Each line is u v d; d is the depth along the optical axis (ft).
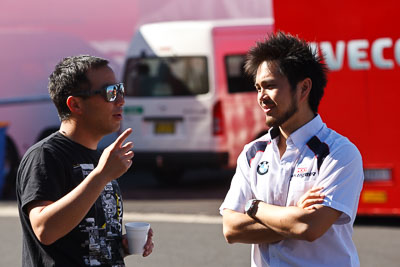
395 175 30.86
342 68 31.12
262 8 41.65
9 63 45.01
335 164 11.35
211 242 29.89
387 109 30.78
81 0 46.11
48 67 45.44
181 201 39.60
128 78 43.16
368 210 31.40
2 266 26.40
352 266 11.46
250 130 41.32
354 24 30.91
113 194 11.85
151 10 45.06
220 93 41.37
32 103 45.21
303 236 11.03
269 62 11.51
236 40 41.65
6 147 44.52
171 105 41.96
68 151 11.39
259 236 11.65
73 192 10.43
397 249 28.07
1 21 45.09
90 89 11.39
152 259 27.37
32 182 10.88
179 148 41.81
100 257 11.26
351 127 31.14
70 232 11.05
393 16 30.48
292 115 11.55
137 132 42.63
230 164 41.52
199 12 43.04
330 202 11.13
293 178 11.55
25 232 11.15
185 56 42.09
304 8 31.27
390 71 30.66
